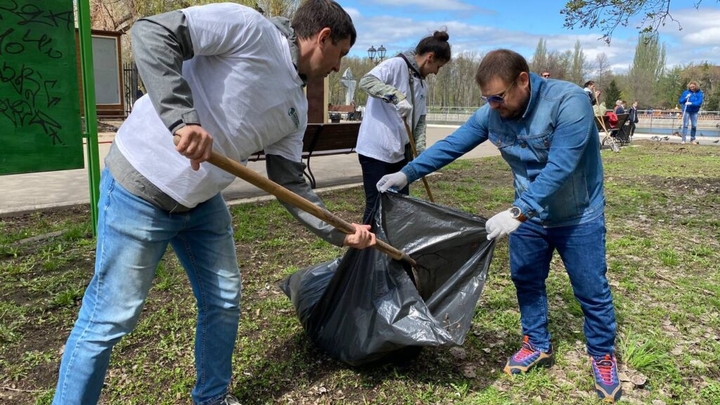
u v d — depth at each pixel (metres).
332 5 2.07
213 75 1.93
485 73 2.39
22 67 4.25
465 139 2.85
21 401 2.59
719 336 3.47
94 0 23.02
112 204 1.98
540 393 2.77
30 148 4.39
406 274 2.71
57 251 4.52
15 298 3.65
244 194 7.21
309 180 7.88
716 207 7.21
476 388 2.80
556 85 2.44
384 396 2.68
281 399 2.66
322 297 2.92
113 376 2.79
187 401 2.61
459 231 2.75
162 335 3.21
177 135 1.70
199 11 1.82
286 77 2.04
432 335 2.49
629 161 12.44
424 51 4.27
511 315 3.61
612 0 7.72
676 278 4.48
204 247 2.27
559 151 2.37
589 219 2.58
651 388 2.86
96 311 2.03
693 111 17.77
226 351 2.42
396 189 2.95
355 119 30.27
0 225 5.34
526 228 2.77
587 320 2.75
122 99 17.75
